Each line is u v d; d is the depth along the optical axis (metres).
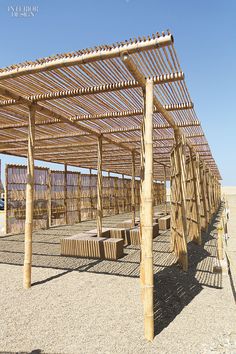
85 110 5.58
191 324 3.42
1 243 8.92
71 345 2.92
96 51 3.30
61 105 5.32
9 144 9.79
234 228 12.28
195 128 6.83
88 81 4.11
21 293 4.46
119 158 13.16
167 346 2.91
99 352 2.79
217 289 4.68
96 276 5.41
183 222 5.89
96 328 3.29
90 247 7.03
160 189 29.25
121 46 3.16
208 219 13.17
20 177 11.61
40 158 12.91
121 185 20.27
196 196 8.99
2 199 24.08
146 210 3.43
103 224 13.80
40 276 5.40
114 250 6.82
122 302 4.08
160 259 6.80
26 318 3.56
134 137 8.45
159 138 7.90
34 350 2.82
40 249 8.02
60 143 9.52
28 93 4.66
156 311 3.81
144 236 3.35
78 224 13.88
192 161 9.24
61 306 3.94
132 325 3.37
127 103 5.17
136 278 5.29
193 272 5.67
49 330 3.24
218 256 5.98
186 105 4.98
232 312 3.77
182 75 3.69
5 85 4.32
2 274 5.53
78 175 15.12
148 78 3.79
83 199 15.64
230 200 41.16
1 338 3.06
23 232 11.35
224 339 3.06
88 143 9.30
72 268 6.01
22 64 3.69
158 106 4.50
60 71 3.80
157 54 3.21
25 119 6.50
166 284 4.93
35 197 12.03
